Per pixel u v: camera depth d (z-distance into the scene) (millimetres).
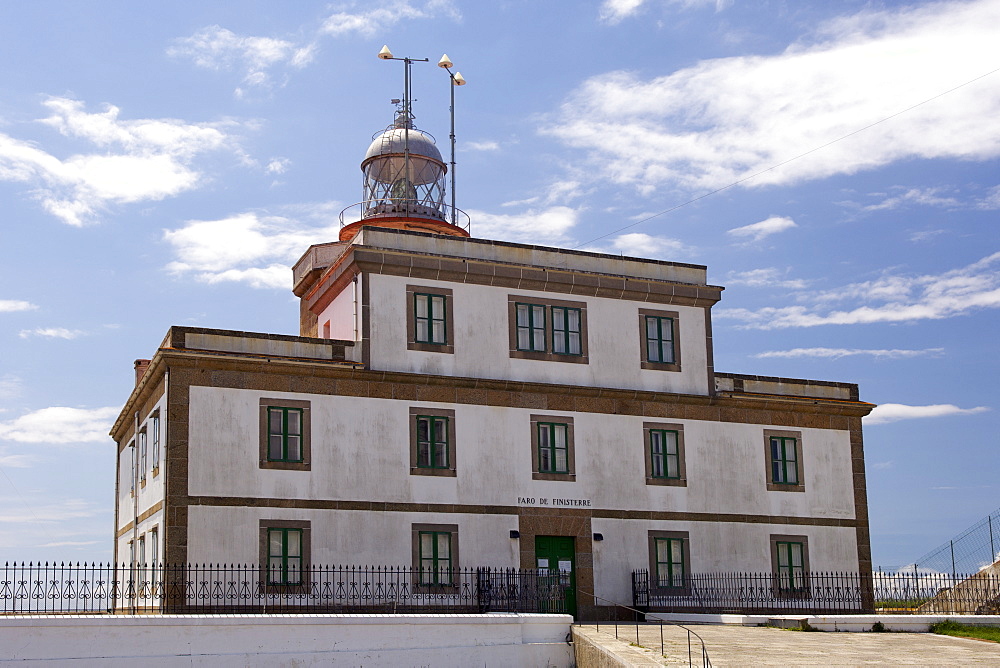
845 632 30984
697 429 39000
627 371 38125
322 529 32562
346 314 35969
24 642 23000
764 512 39500
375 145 44812
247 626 24984
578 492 36438
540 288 37312
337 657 25609
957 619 32188
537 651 27594
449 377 35062
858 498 41562
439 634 26641
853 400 42375
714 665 23078
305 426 33031
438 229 42531
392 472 33844
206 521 31188
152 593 31844
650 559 37094
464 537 34438
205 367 32156
